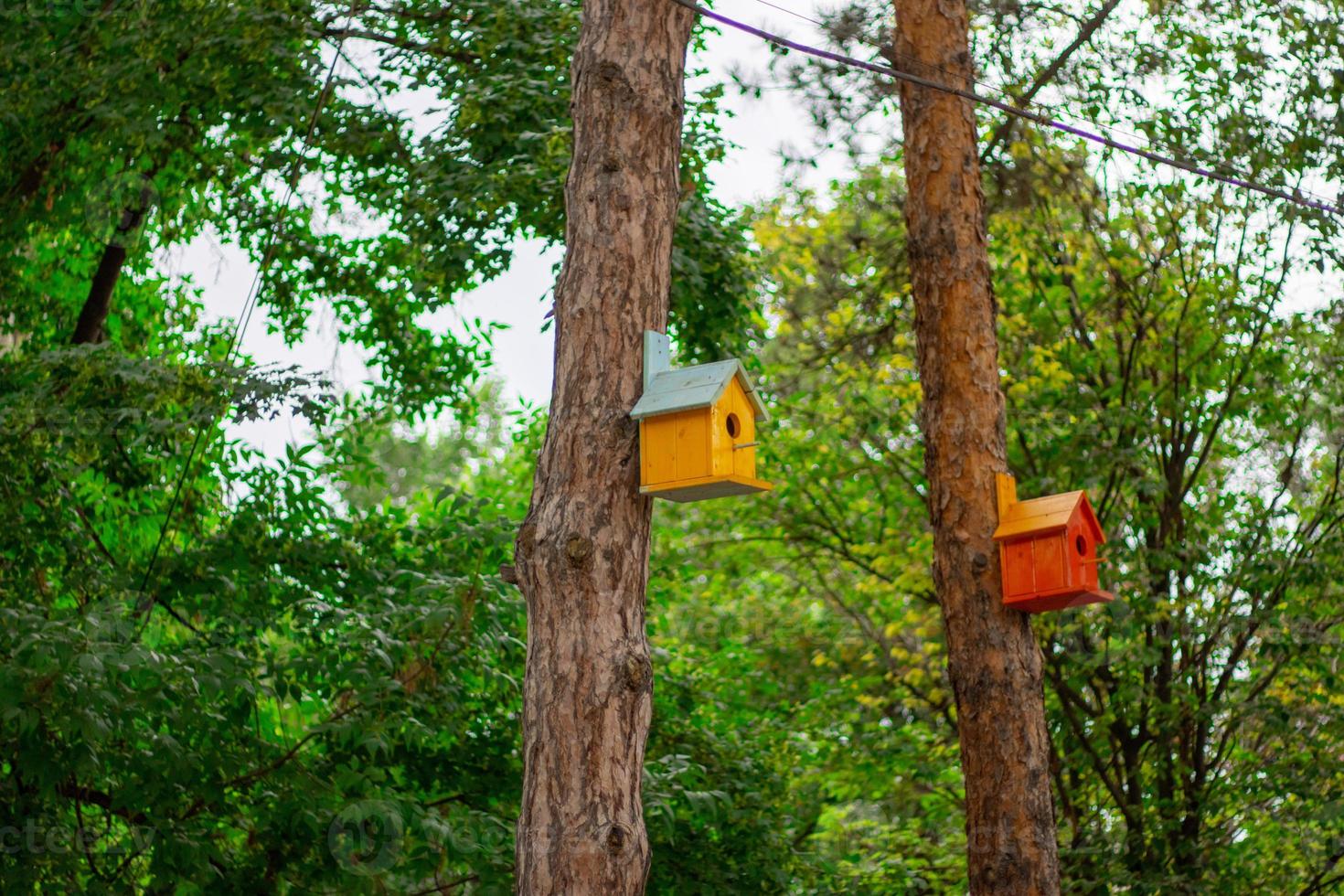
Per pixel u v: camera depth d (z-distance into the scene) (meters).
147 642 8.58
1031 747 7.34
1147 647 11.42
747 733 12.50
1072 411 12.43
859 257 13.05
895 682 14.39
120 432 9.37
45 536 9.12
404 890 9.29
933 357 7.89
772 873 10.20
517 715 10.12
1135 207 12.58
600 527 5.22
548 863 4.97
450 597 8.80
